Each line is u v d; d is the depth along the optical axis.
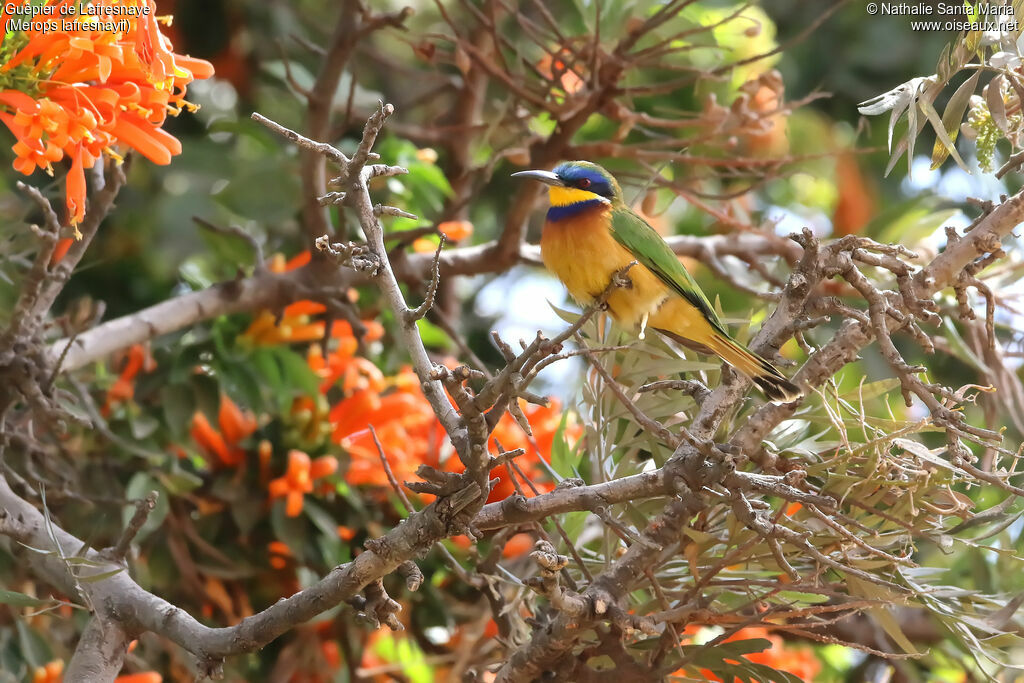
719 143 10.98
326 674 10.15
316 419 10.21
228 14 13.78
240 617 10.11
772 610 6.80
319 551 9.84
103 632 6.62
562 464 8.41
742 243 12.47
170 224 12.19
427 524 5.91
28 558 7.21
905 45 14.64
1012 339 10.93
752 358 6.79
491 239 15.32
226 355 10.37
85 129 5.91
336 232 10.91
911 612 11.52
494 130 11.38
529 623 7.18
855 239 6.64
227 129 11.54
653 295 8.61
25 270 9.67
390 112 5.88
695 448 6.32
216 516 10.17
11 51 6.09
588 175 9.05
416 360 6.00
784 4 15.11
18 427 9.05
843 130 15.02
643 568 6.84
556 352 5.57
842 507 7.16
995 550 7.00
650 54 10.50
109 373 11.20
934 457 6.55
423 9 14.87
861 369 13.14
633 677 6.81
